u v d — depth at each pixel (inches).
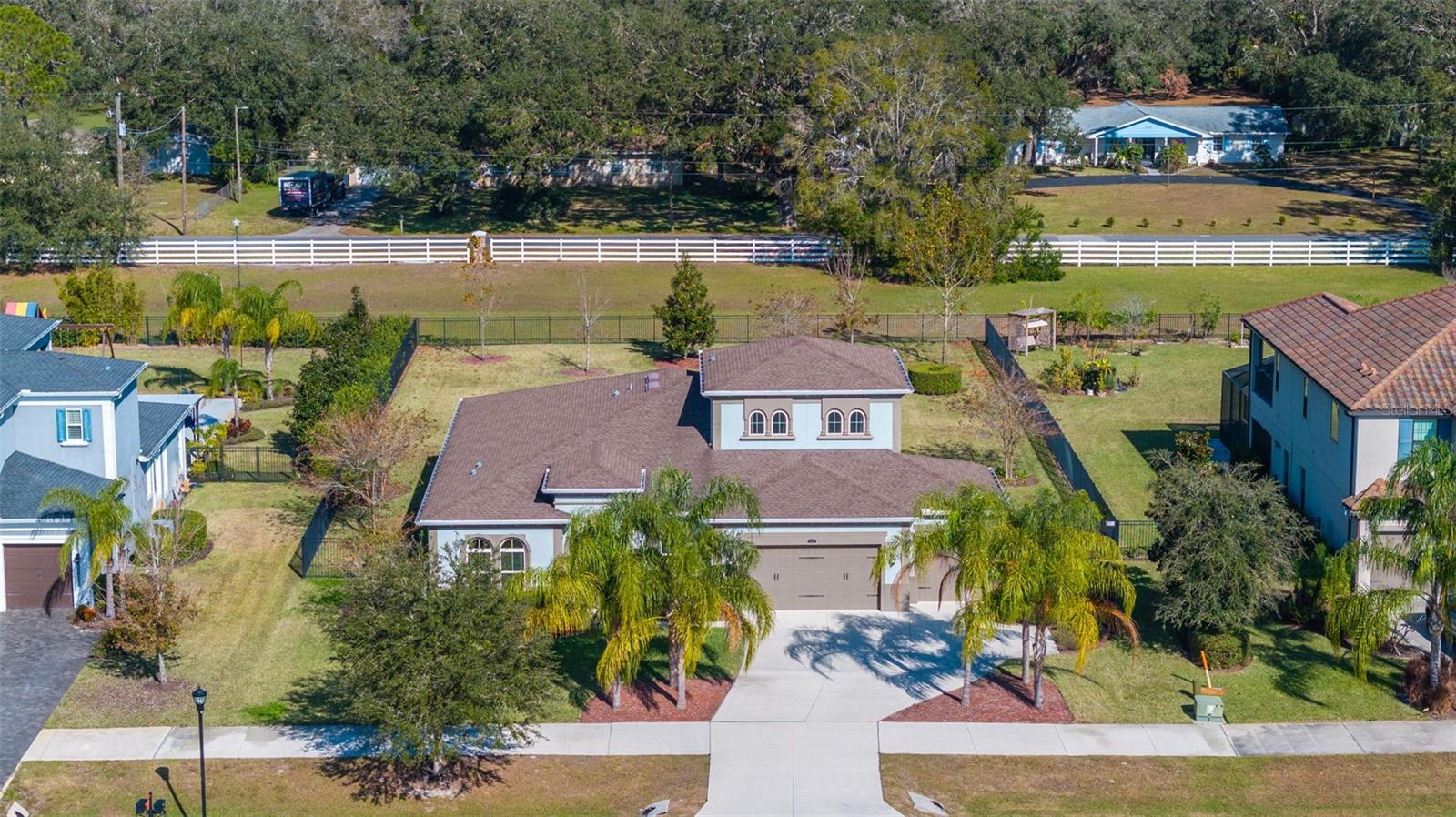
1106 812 1504.7
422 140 4151.1
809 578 1914.4
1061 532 1596.9
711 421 2116.1
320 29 5438.0
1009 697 1710.1
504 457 2030.0
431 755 1508.4
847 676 1755.7
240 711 1679.4
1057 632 1818.4
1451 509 1660.9
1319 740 1636.3
